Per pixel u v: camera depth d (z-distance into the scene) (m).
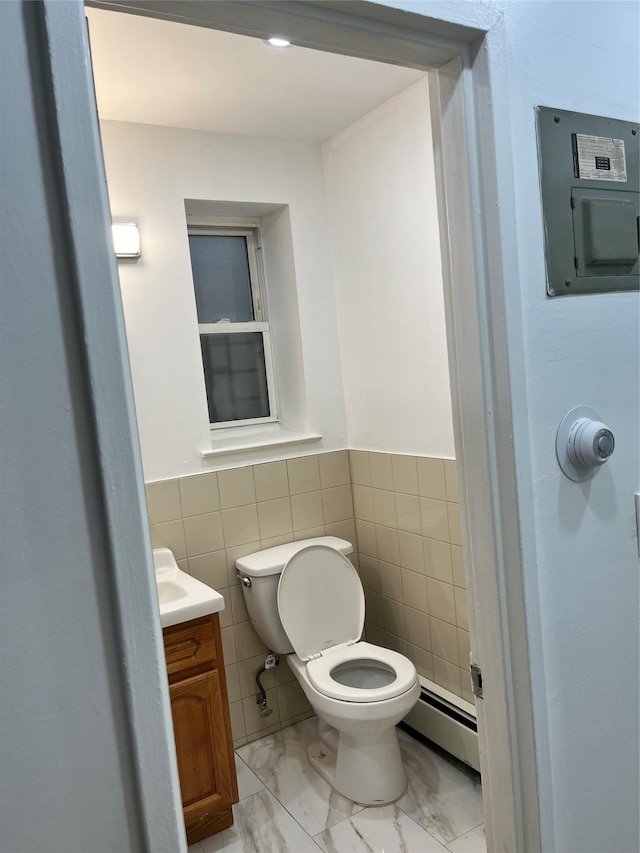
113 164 2.18
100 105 2.04
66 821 0.65
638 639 1.14
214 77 1.90
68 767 0.65
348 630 2.40
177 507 2.31
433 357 2.18
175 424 2.31
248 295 2.74
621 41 1.07
